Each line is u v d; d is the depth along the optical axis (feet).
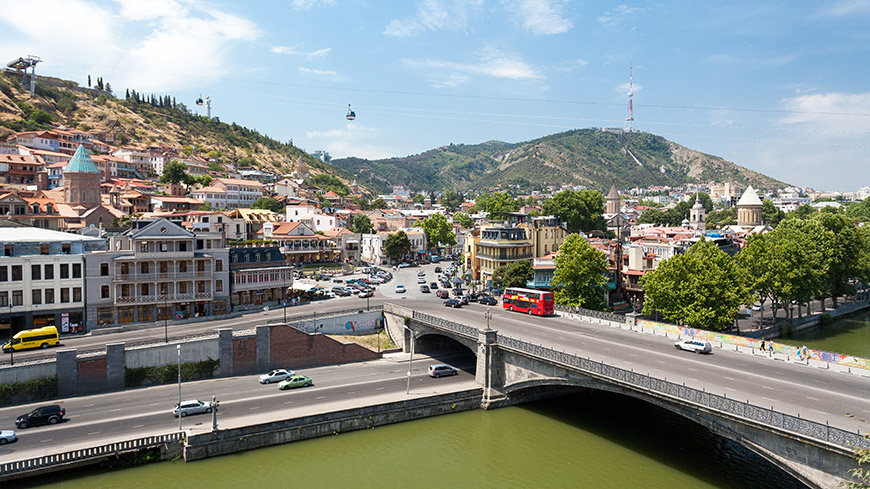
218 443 178.70
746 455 179.01
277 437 188.03
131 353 224.94
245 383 235.81
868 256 418.10
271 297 349.82
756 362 191.52
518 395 228.63
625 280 392.88
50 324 270.87
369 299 371.56
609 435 197.36
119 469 168.66
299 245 538.06
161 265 296.92
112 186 626.23
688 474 165.07
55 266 272.10
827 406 143.02
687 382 165.48
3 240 264.72
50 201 473.26
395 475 170.71
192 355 237.66
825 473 120.67
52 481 161.07
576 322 275.80
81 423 187.83
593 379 181.98
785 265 321.52
